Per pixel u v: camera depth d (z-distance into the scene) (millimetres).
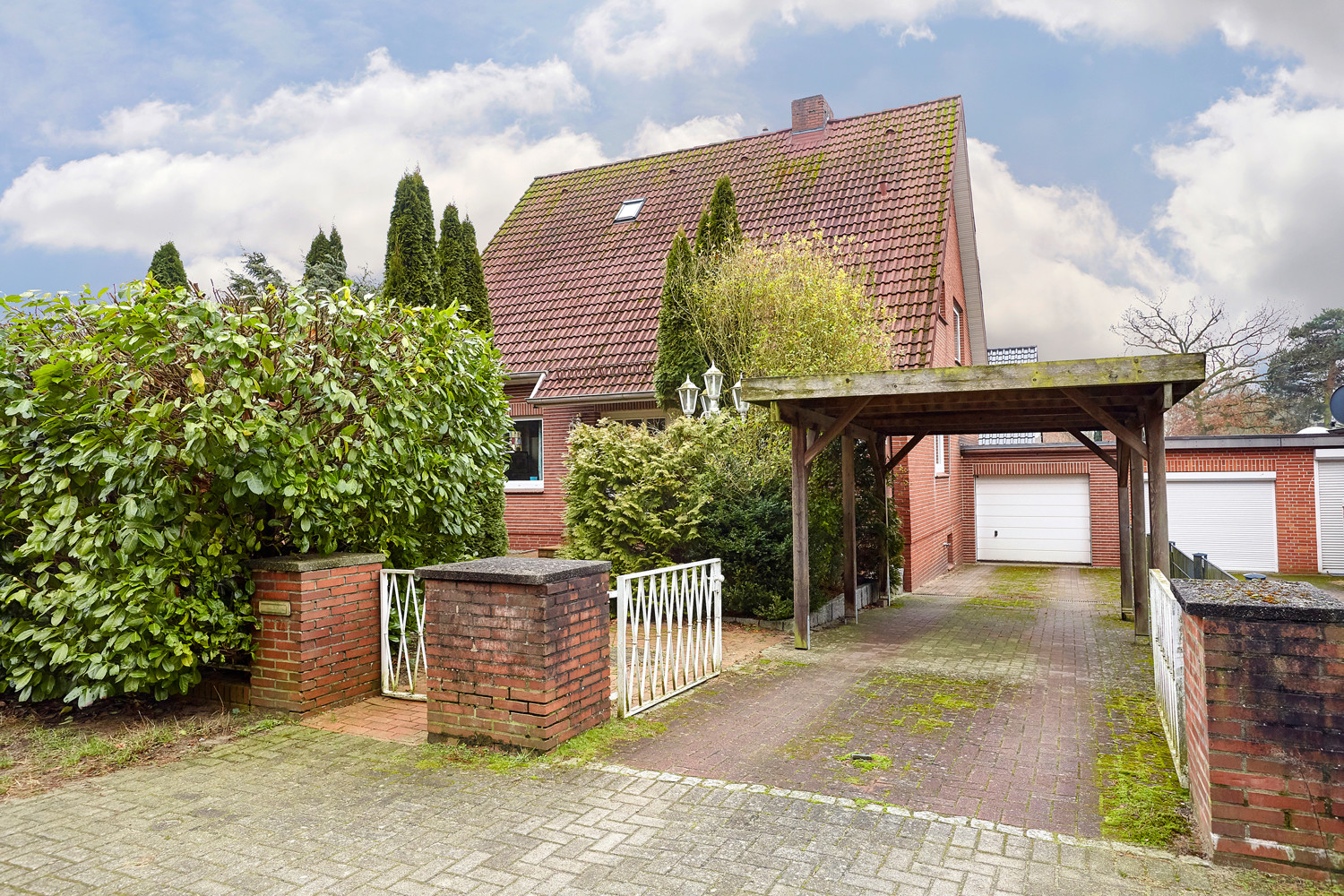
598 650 5793
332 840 3941
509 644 5215
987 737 5680
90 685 5625
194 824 4125
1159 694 6297
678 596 7027
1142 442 9062
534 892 3428
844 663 8219
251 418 5953
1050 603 13125
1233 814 3588
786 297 12328
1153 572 6914
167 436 5559
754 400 8695
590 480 10789
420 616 7285
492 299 18469
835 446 12094
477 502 8273
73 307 5895
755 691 7027
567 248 19344
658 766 5016
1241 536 18031
